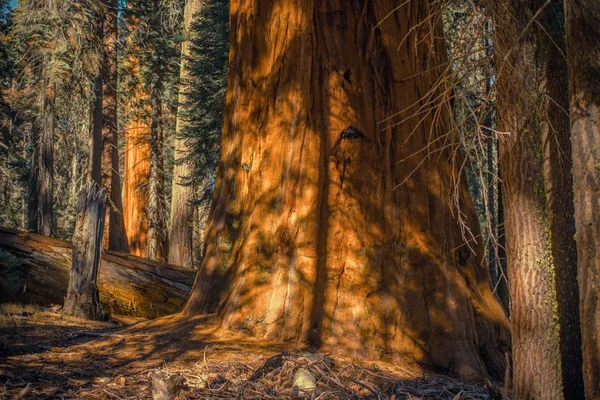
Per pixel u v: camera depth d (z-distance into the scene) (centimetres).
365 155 752
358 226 737
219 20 1930
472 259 771
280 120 781
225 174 838
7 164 2728
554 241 646
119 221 2131
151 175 2466
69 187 3028
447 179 767
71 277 1028
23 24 1861
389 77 766
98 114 2023
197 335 728
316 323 713
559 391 471
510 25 486
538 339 476
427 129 766
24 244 1204
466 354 696
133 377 590
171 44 2486
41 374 585
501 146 503
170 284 1254
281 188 764
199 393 546
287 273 734
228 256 805
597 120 391
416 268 728
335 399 554
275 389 569
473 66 511
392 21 770
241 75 832
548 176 648
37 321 903
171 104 2698
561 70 647
